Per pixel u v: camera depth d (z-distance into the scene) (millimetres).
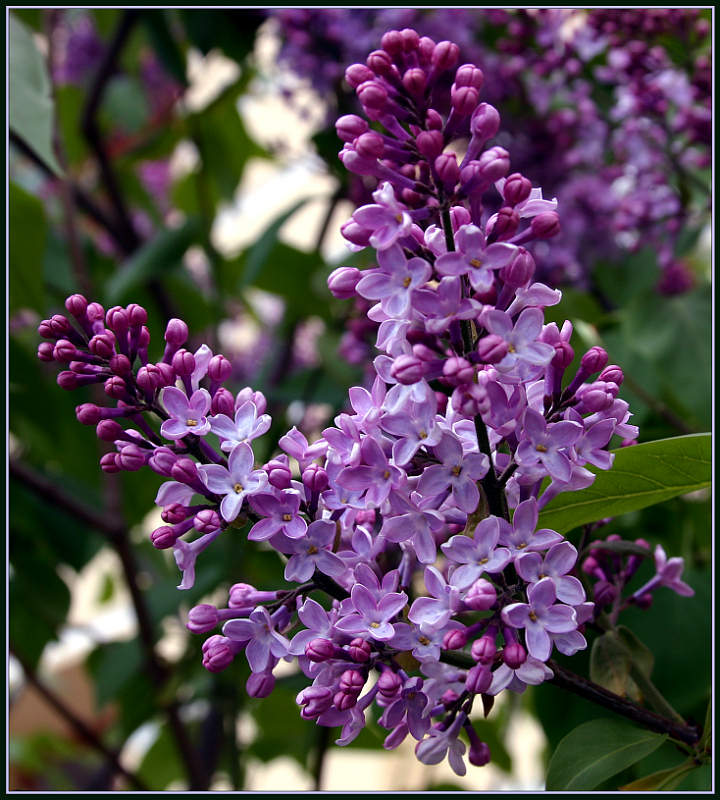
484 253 529
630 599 602
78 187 1008
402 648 539
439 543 565
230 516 538
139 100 1260
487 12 893
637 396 717
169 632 934
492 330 532
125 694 936
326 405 880
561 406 549
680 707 645
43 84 677
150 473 975
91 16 1150
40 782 1220
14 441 985
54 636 979
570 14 857
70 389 555
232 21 955
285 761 1136
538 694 666
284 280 927
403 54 547
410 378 530
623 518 698
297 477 616
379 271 533
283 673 812
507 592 542
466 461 536
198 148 1140
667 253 822
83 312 562
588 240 838
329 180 966
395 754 1092
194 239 964
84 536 964
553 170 854
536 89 847
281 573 867
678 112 803
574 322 691
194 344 1038
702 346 732
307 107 930
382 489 538
